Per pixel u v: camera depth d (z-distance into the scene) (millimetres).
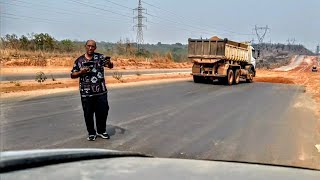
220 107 12773
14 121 8719
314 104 14602
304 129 8891
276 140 7527
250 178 1985
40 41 46812
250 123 9531
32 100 12906
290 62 157250
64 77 25562
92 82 6918
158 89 19500
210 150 6582
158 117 10195
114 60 47406
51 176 1758
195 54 24875
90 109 6980
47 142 6730
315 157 6234
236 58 26109
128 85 21453
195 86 22500
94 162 2145
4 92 14867
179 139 7441
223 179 1933
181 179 1890
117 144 6844
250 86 24672
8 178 1681
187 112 11312
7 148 6129
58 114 9992
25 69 30344
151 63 54469
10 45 42531
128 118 9930
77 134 7531
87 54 6918
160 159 2443
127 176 1869
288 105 13984
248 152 6484
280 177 2061
